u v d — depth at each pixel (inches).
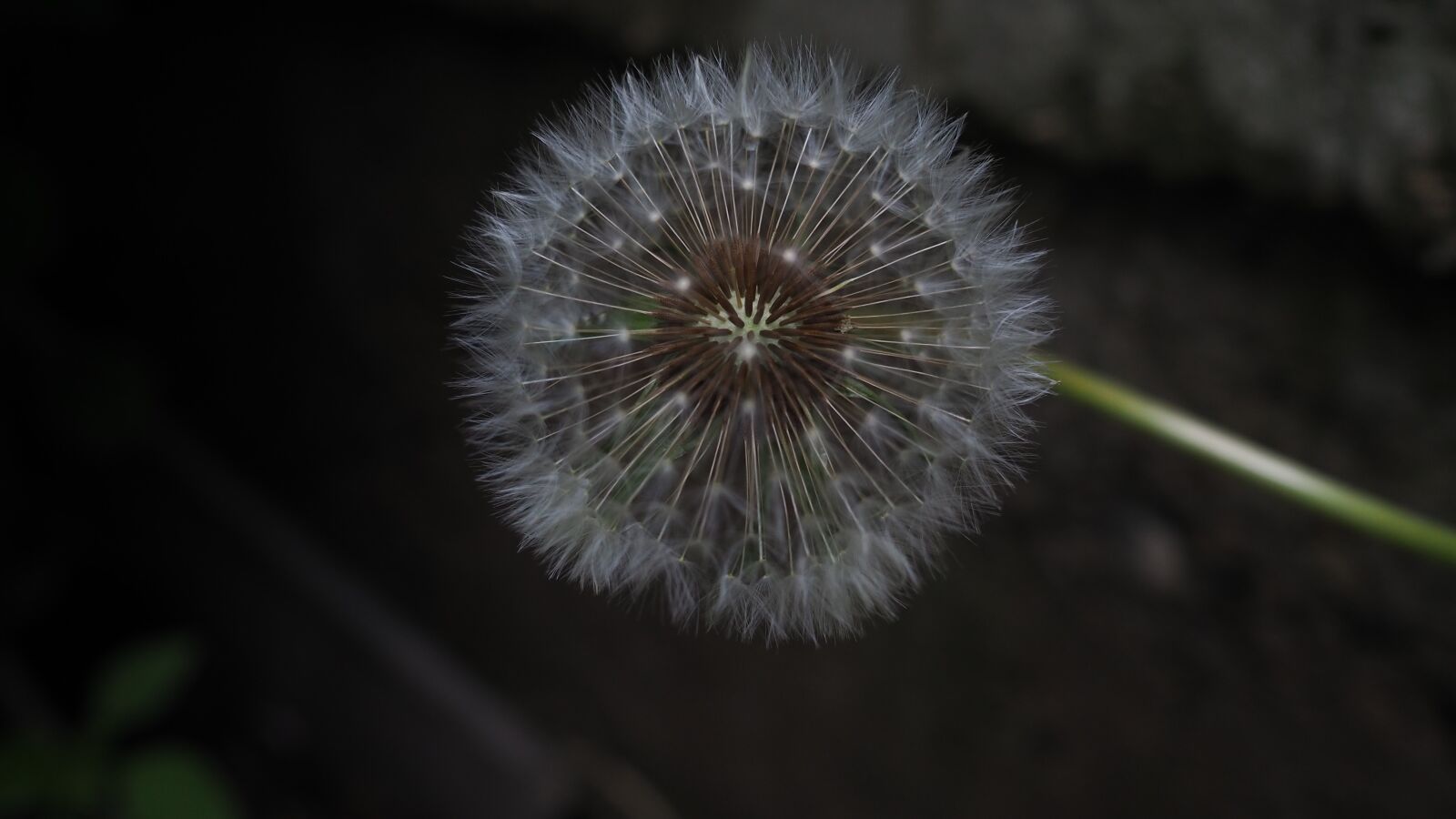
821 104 4.9
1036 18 5.7
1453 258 5.3
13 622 10.5
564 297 5.0
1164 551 6.4
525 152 5.1
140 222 10.3
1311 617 6.1
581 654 9.3
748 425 5.0
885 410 5.0
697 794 9.1
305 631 10.7
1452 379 5.5
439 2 7.2
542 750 9.6
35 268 9.2
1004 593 7.1
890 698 7.7
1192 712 6.6
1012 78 5.8
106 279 10.8
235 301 10.0
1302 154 5.4
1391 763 6.1
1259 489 6.0
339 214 8.7
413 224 8.2
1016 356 4.8
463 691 10.0
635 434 5.0
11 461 10.3
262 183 9.1
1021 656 7.1
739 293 5.0
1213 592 6.4
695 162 5.0
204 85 9.0
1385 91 5.2
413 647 10.2
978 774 7.5
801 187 5.0
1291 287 5.7
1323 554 6.0
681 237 5.0
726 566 4.9
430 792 10.1
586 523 4.9
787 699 8.2
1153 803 6.9
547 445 4.9
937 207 4.9
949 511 4.8
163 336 10.8
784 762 8.4
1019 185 6.1
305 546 10.7
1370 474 5.8
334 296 9.2
